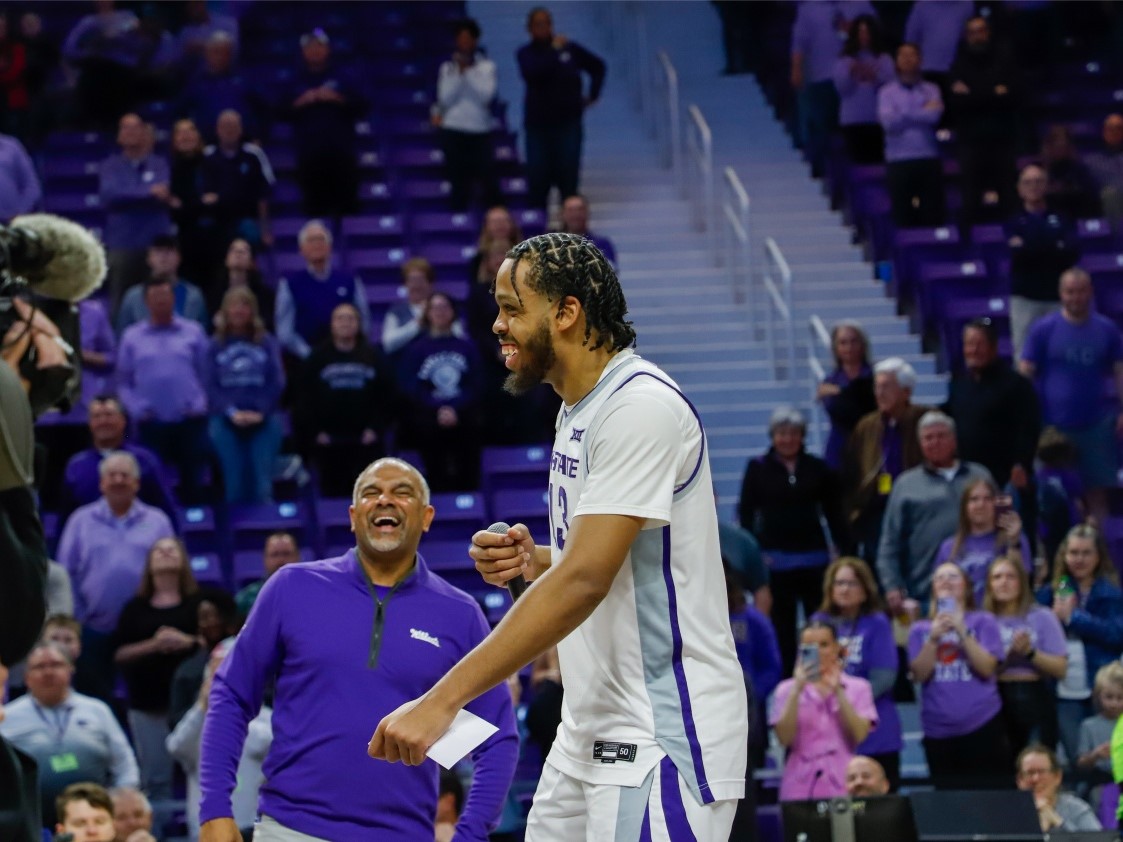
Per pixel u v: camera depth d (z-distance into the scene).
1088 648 10.37
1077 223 16.09
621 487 3.22
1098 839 7.38
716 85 19.36
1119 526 13.04
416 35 19.95
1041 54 18.98
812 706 9.12
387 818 5.25
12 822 3.28
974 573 10.55
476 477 13.07
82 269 3.84
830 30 17.23
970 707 9.62
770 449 11.51
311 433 12.69
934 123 16.12
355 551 5.57
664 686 3.31
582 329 3.39
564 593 3.15
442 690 3.10
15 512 3.32
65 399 3.75
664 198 17.67
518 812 9.67
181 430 12.75
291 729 5.30
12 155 14.68
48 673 8.63
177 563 10.30
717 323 15.88
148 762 9.94
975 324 12.11
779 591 11.32
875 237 16.42
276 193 17.28
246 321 12.77
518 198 17.44
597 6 20.70
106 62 17.31
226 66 17.31
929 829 7.48
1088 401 13.09
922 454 11.46
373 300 15.59
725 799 3.29
